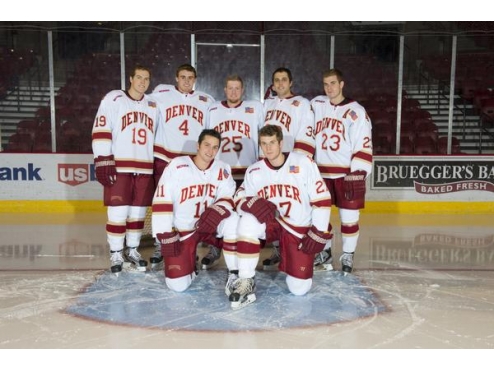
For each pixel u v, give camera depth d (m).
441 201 8.52
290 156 4.24
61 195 8.30
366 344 3.43
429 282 4.82
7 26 9.12
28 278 4.83
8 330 3.61
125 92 4.95
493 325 3.78
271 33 9.70
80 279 4.80
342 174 5.01
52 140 9.39
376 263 5.47
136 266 5.12
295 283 4.31
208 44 10.23
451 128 9.49
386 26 10.77
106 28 9.39
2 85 10.52
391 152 10.07
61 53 10.75
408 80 11.11
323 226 4.18
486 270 5.25
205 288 4.57
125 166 4.88
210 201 4.38
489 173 8.50
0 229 6.99
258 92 10.38
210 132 4.21
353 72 10.81
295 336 3.54
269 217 4.11
